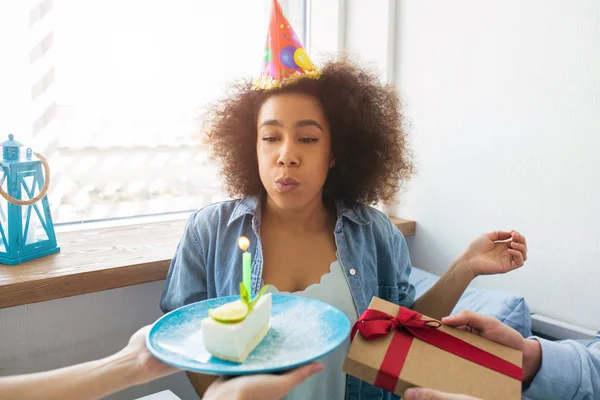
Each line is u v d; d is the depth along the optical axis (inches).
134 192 60.8
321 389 37.3
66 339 47.8
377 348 28.9
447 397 25.3
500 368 28.6
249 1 64.7
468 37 58.3
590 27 49.1
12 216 44.0
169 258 47.6
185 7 59.9
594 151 49.8
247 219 39.3
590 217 50.6
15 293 39.9
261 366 25.0
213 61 62.9
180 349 27.1
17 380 28.1
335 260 38.8
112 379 28.5
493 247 40.0
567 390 34.6
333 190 42.1
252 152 41.0
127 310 50.8
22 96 51.9
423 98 63.5
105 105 56.7
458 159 60.7
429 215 64.5
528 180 54.7
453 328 31.9
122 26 56.2
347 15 68.7
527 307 48.6
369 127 40.4
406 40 64.5
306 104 35.7
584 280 51.5
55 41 52.7
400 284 43.2
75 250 49.5
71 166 56.1
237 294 36.9
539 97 53.1
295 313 31.4
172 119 61.3
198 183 64.9
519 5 53.7
